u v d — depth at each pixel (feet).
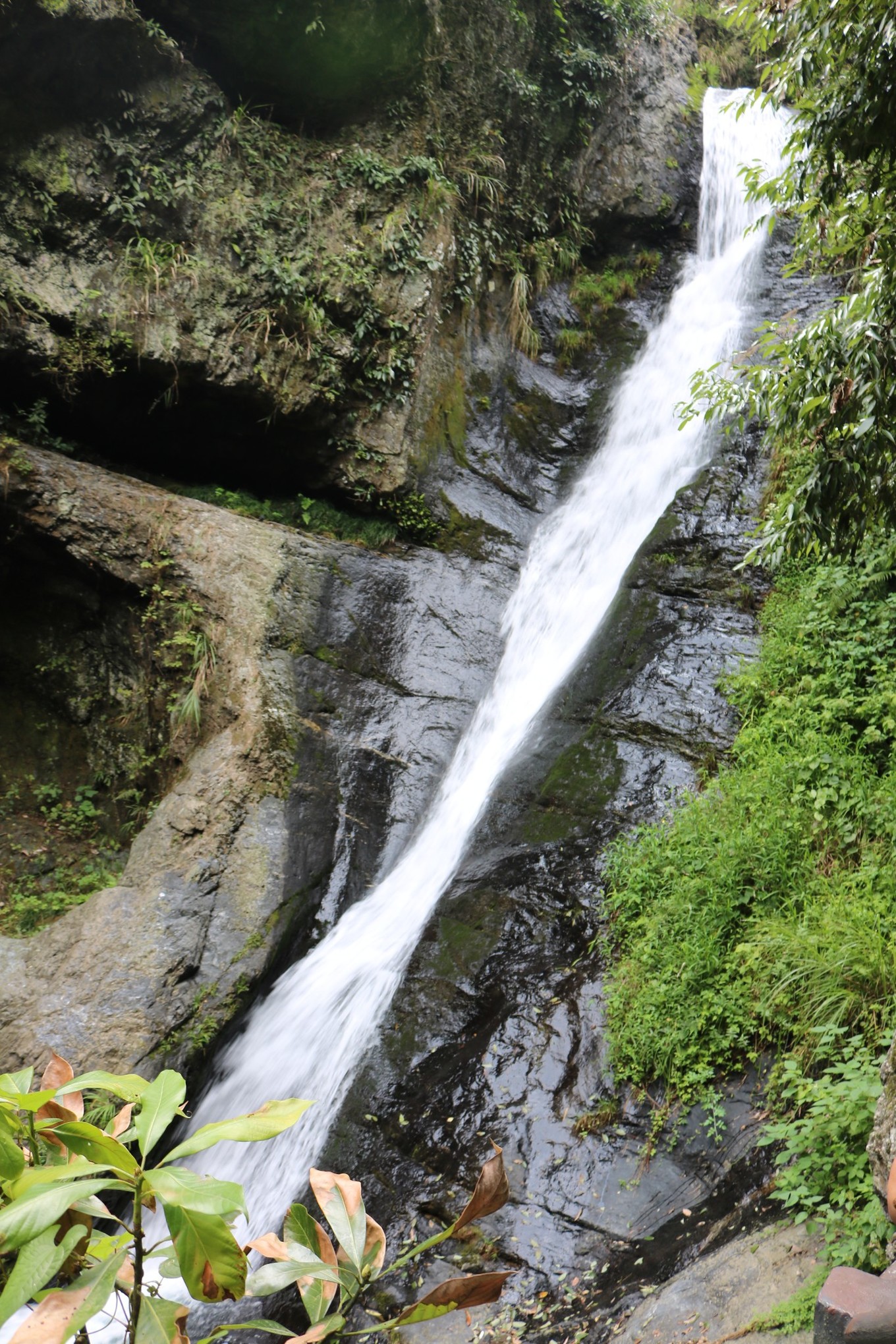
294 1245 4.80
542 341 46.34
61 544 30.60
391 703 31.63
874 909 18.37
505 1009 21.40
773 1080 17.10
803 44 18.03
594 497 39.47
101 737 32.40
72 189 31.63
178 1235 3.77
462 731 31.96
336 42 36.58
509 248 45.57
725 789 23.76
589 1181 17.26
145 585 31.14
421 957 23.57
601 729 27.91
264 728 28.25
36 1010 21.27
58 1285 4.77
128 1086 4.29
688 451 36.96
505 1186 4.34
